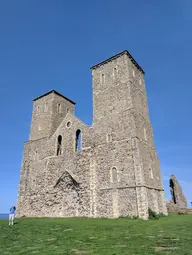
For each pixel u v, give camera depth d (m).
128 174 23.77
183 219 19.92
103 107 29.98
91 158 27.11
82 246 9.45
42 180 30.88
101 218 22.73
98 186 25.28
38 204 29.77
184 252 7.95
